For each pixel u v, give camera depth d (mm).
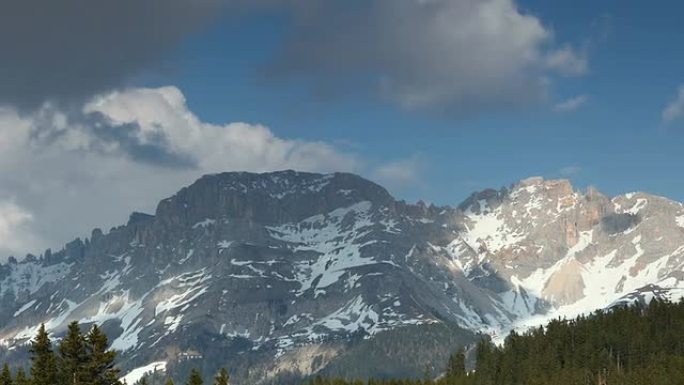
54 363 167750
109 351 163875
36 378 166250
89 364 161625
